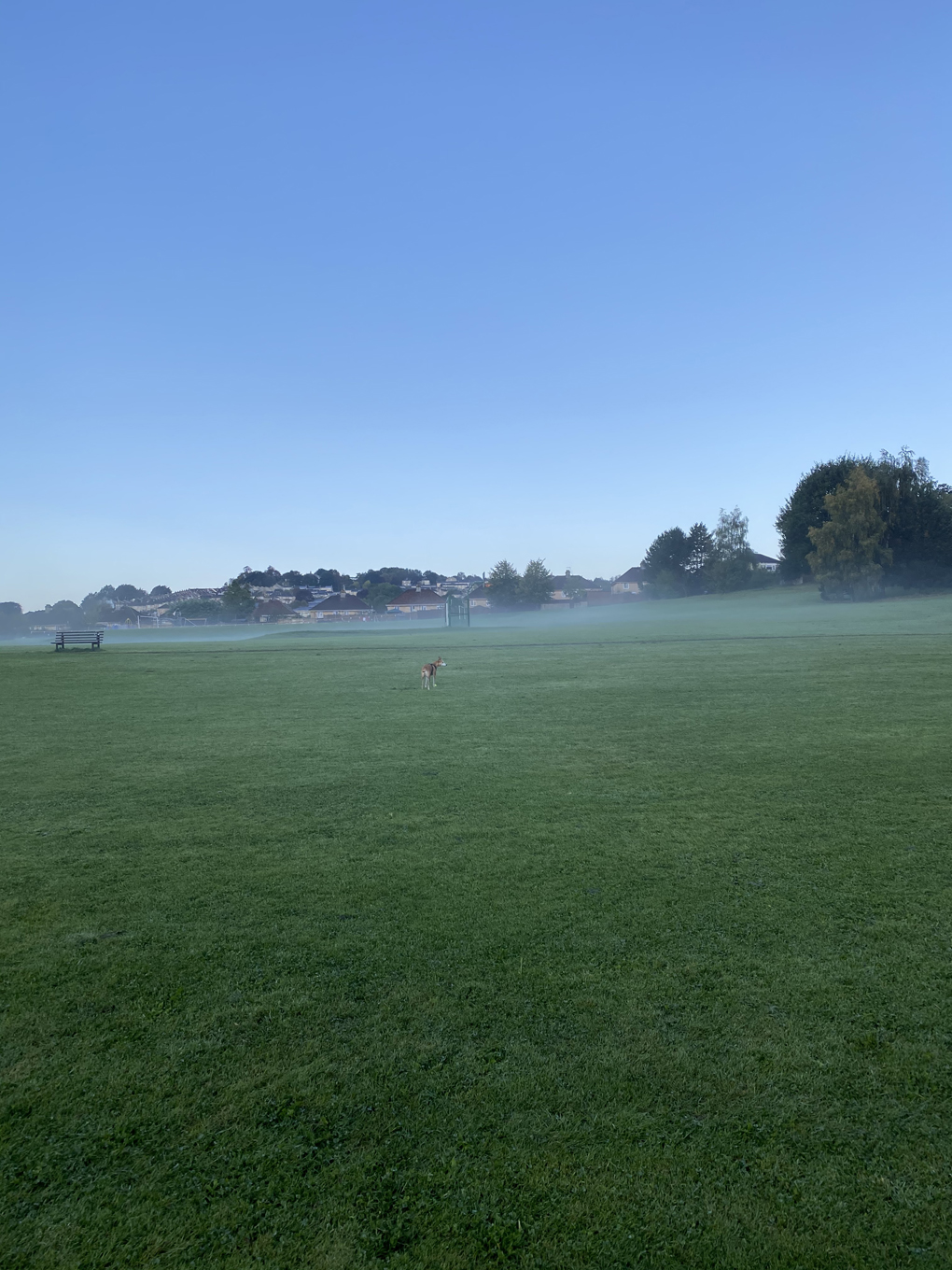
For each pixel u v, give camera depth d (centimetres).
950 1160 347
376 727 1542
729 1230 314
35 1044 450
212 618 12675
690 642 3703
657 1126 371
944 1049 428
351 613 14300
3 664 3303
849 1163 347
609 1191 334
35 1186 343
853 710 1570
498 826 860
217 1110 389
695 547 12162
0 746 1407
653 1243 308
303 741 1398
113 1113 389
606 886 673
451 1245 309
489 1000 486
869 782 1002
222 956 558
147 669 2997
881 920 593
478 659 3092
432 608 13712
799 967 521
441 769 1148
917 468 7606
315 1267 300
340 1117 383
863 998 480
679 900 639
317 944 574
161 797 1025
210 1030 461
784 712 1572
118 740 1455
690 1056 424
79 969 541
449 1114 383
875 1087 396
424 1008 480
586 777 1076
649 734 1379
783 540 10175
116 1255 307
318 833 851
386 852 781
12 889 700
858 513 7325
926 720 1433
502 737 1398
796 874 690
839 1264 297
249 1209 328
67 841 839
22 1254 307
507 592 11612
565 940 569
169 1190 340
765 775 1052
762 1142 360
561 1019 463
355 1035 452
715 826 834
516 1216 322
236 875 725
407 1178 344
